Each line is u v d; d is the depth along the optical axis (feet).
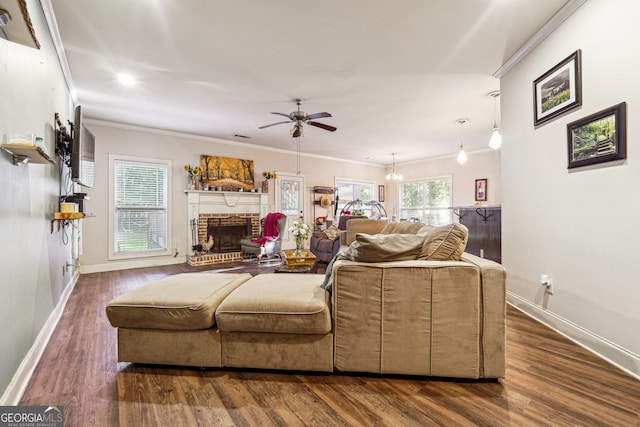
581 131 6.82
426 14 7.48
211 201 19.45
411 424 4.41
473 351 5.49
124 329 6.04
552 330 7.80
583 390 5.21
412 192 28.84
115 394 5.20
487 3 7.07
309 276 7.81
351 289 5.71
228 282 7.32
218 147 20.30
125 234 16.71
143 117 15.48
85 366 6.16
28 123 6.26
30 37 4.79
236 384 5.54
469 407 4.79
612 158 6.02
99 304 10.21
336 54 9.40
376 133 18.85
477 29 8.11
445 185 25.99
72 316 9.05
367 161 28.86
